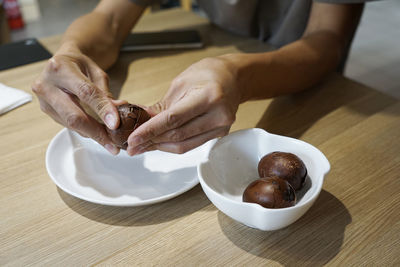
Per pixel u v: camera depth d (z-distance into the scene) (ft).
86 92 1.60
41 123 2.05
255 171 1.65
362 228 1.46
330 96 2.21
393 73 6.21
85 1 9.48
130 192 1.62
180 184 1.65
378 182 1.64
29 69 2.53
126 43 2.79
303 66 2.16
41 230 1.48
